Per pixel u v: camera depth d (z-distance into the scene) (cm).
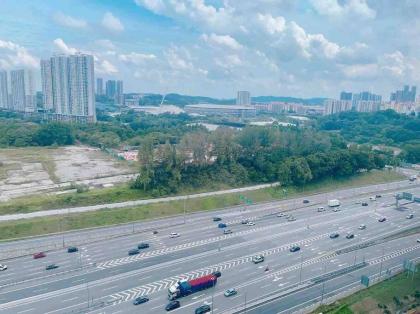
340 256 12800
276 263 12044
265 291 10231
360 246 13738
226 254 12644
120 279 10744
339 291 10362
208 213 17025
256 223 15925
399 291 10500
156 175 18850
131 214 15812
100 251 12662
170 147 19362
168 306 9194
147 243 13288
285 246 13488
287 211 17800
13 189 18025
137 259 12106
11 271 11119
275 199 19650
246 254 12681
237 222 15950
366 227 15875
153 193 18062
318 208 17962
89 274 11019
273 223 15988
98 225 14738
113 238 13850
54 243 13012
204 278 10300
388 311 9588
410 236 15038
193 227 15212
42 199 16225
